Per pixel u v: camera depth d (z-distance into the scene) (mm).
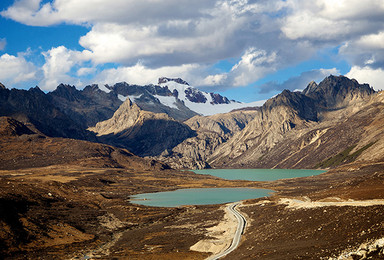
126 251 113250
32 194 196375
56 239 128125
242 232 128250
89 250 117938
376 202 102875
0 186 193000
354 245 66438
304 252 73688
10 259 102625
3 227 121438
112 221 173500
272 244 93875
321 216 102625
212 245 110188
